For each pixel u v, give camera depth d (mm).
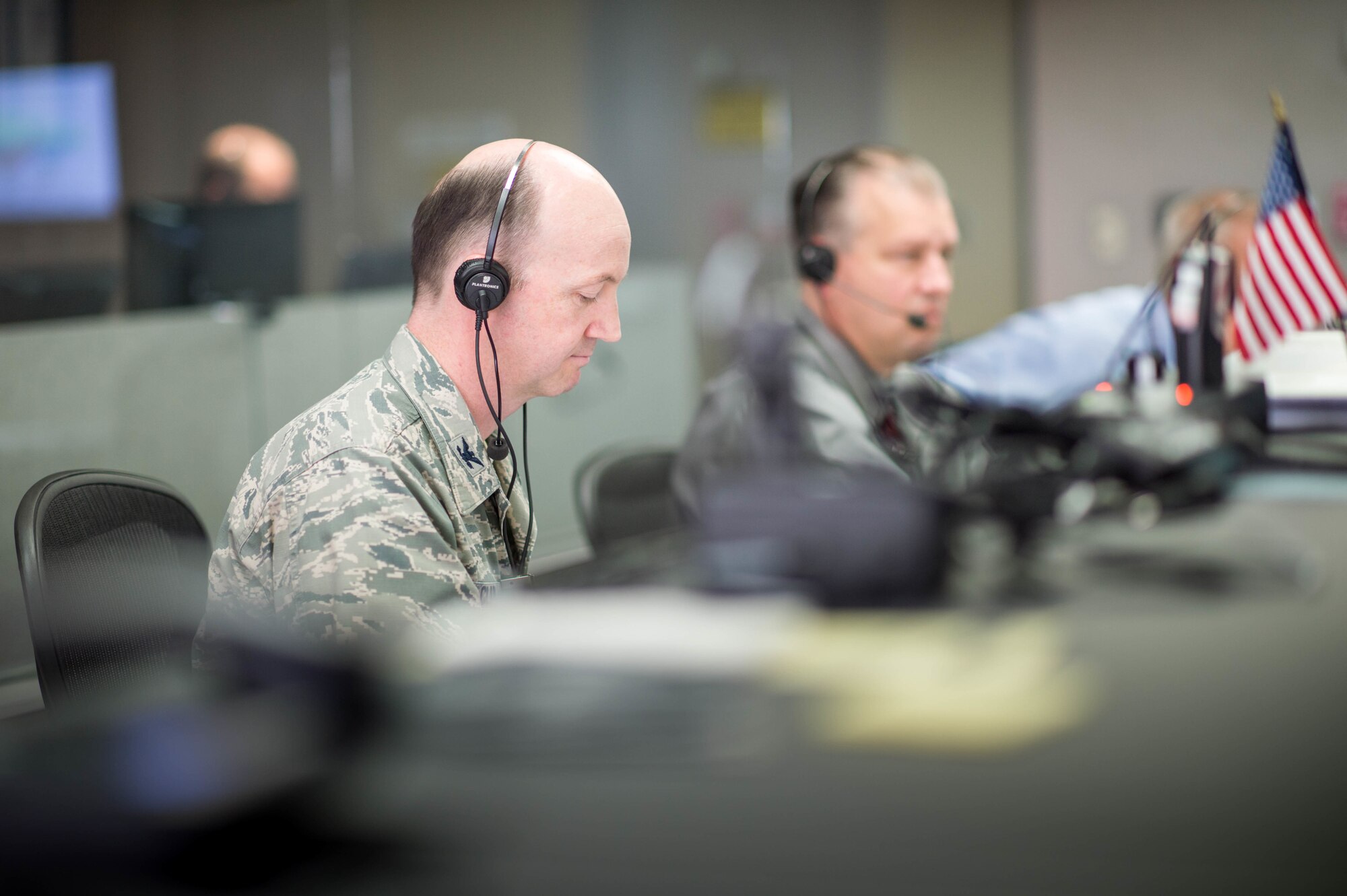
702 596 1519
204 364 5602
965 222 9008
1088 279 9133
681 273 8031
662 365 7887
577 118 9336
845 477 2656
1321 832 940
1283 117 2826
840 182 3229
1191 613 1500
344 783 1017
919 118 9492
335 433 2088
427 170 8266
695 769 1073
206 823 935
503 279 2180
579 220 2209
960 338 9422
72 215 6031
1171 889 868
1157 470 1942
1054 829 955
